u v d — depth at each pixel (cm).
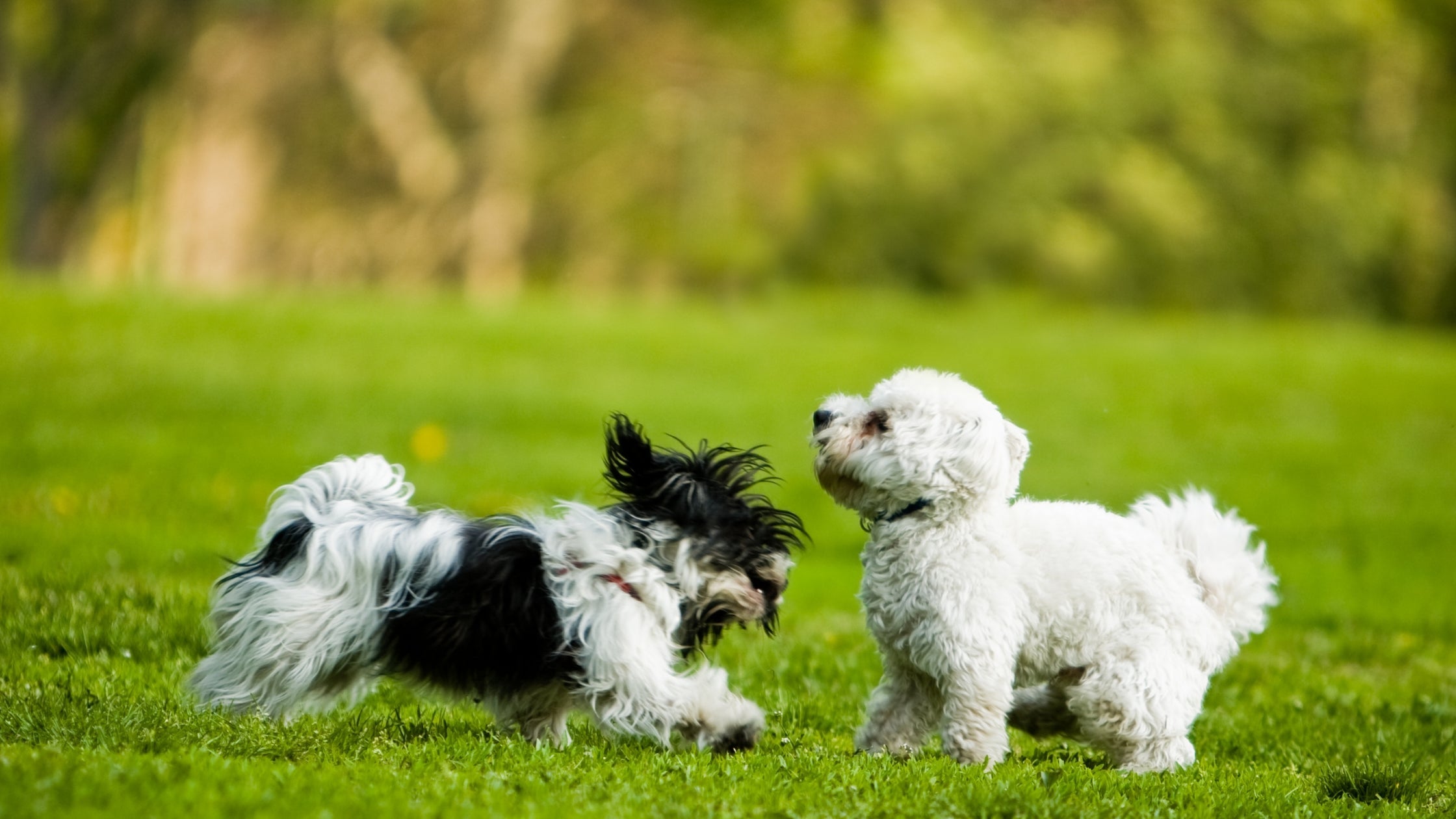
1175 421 1995
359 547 582
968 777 534
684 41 4306
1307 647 978
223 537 1079
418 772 511
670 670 581
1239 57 4228
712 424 1788
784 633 912
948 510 591
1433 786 622
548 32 4300
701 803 492
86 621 752
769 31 4291
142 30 4300
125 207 4300
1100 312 3812
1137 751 590
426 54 4338
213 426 1581
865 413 604
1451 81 4288
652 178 4153
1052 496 1495
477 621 577
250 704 579
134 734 528
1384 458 1828
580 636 570
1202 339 2920
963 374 2266
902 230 3934
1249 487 1616
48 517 1101
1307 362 2564
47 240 4250
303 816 437
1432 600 1154
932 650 584
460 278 4169
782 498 1473
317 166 4319
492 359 2184
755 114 4191
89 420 1561
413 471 1426
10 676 646
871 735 617
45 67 4172
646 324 2670
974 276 3869
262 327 2297
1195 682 597
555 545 583
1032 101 4069
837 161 4019
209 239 4275
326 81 4350
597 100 4269
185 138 4309
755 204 4066
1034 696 658
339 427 1631
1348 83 4222
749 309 3203
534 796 489
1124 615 592
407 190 4278
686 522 594
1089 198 3984
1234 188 4066
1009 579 587
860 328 2823
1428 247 4103
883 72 4191
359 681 605
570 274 4062
